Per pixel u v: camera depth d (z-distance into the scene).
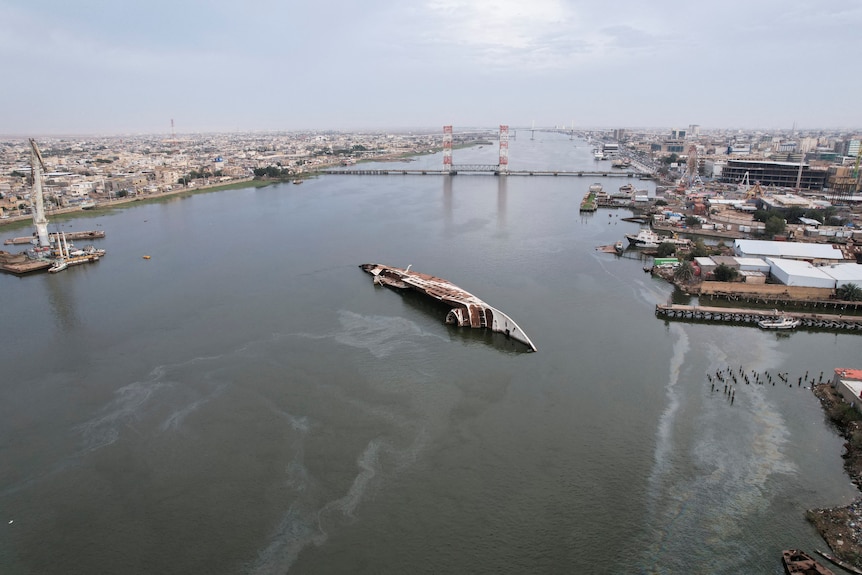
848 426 75.44
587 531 58.84
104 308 126.31
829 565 54.22
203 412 82.00
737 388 86.69
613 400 83.31
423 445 73.19
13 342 108.38
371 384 88.88
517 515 61.06
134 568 55.72
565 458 70.19
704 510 61.44
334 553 56.66
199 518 61.84
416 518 60.94
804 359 97.06
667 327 111.19
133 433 77.50
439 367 94.44
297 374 92.50
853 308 120.44
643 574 53.69
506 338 106.19
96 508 63.81
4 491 66.81
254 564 55.66
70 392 88.69
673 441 73.31
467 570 54.47
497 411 80.75
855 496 63.22
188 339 107.62
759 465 68.69
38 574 55.28
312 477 67.69
